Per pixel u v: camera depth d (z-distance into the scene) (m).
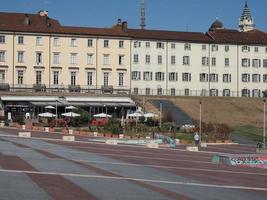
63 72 110.38
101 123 75.25
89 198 18.44
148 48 116.56
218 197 20.23
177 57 118.94
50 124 77.19
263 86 124.69
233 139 70.00
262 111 107.00
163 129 72.88
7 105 98.25
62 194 19.02
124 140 57.56
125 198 18.83
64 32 110.19
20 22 110.56
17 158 31.73
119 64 113.75
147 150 46.91
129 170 28.48
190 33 124.38
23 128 73.62
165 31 122.44
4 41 107.19
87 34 111.56
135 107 102.12
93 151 41.38
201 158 40.97
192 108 103.94
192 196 20.09
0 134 58.25
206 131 69.75
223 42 122.00
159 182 23.94
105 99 103.25
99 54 112.44
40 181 22.19
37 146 43.31
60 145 46.25
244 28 182.25
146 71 116.31
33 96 100.69
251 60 124.06
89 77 112.12
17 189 19.78
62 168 27.52
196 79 120.25
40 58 109.19
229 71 122.69
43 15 113.94
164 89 117.62
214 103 108.44
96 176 24.86
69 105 98.25
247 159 36.94
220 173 30.16
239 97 113.12
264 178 28.95
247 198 20.50
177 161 36.72
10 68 107.38
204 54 121.06
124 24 117.00
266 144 60.69
